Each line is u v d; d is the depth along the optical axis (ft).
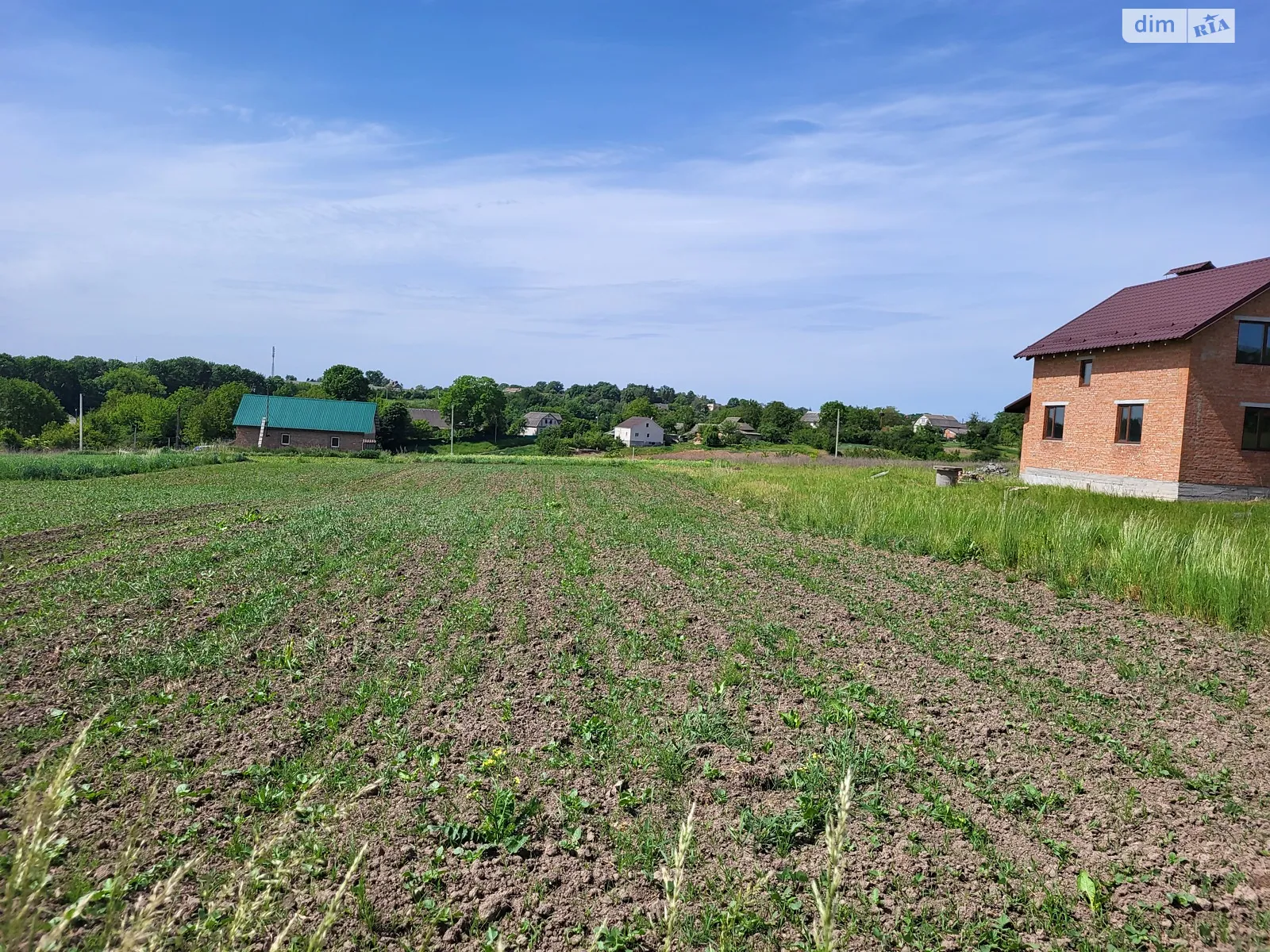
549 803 15.72
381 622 29.07
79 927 11.30
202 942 10.92
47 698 20.57
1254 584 32.48
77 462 110.22
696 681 23.25
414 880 13.08
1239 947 11.70
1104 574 38.37
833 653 26.40
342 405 239.91
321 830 14.03
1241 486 76.59
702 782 16.67
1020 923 12.25
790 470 126.52
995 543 44.98
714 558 44.65
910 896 12.89
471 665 23.86
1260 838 14.87
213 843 13.85
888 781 16.85
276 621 28.78
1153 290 93.86
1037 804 16.02
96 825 14.37
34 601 31.14
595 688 22.50
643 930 11.96
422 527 54.24
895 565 43.86
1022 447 104.47
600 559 43.37
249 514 59.47
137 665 23.04
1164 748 18.81
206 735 18.48
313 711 20.27
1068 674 24.85
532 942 11.70
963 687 23.17
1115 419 85.40
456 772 16.98
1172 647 28.25
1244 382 76.13
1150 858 14.08
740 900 12.08
